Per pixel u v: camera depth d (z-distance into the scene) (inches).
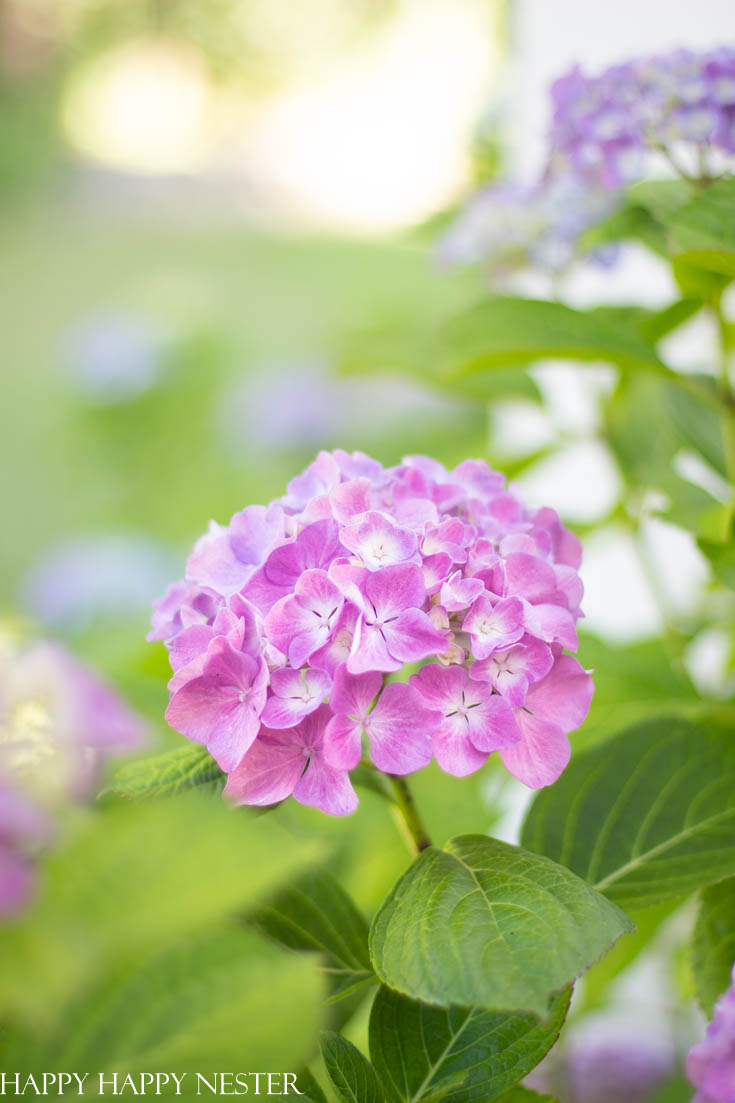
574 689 30.2
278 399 124.5
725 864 32.1
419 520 30.2
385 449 117.0
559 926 27.9
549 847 33.1
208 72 402.3
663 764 33.5
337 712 28.7
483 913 28.4
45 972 24.1
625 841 32.9
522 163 62.1
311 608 29.4
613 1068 43.3
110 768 30.6
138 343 141.0
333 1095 30.9
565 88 37.6
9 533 140.0
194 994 25.2
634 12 53.6
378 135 348.8
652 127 36.2
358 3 377.4
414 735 29.2
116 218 308.0
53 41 371.2
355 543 29.4
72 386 153.5
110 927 24.5
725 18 49.8
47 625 84.4
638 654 40.5
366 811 41.3
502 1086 29.5
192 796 28.3
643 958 43.9
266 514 30.8
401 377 43.6
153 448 141.6
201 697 29.8
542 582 30.1
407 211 247.1
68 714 26.1
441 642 28.9
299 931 31.4
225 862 24.7
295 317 208.5
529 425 63.3
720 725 34.0
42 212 309.1
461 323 36.3
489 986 27.1
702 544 34.1
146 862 24.7
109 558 89.0
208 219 308.5
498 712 29.2
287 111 402.0
